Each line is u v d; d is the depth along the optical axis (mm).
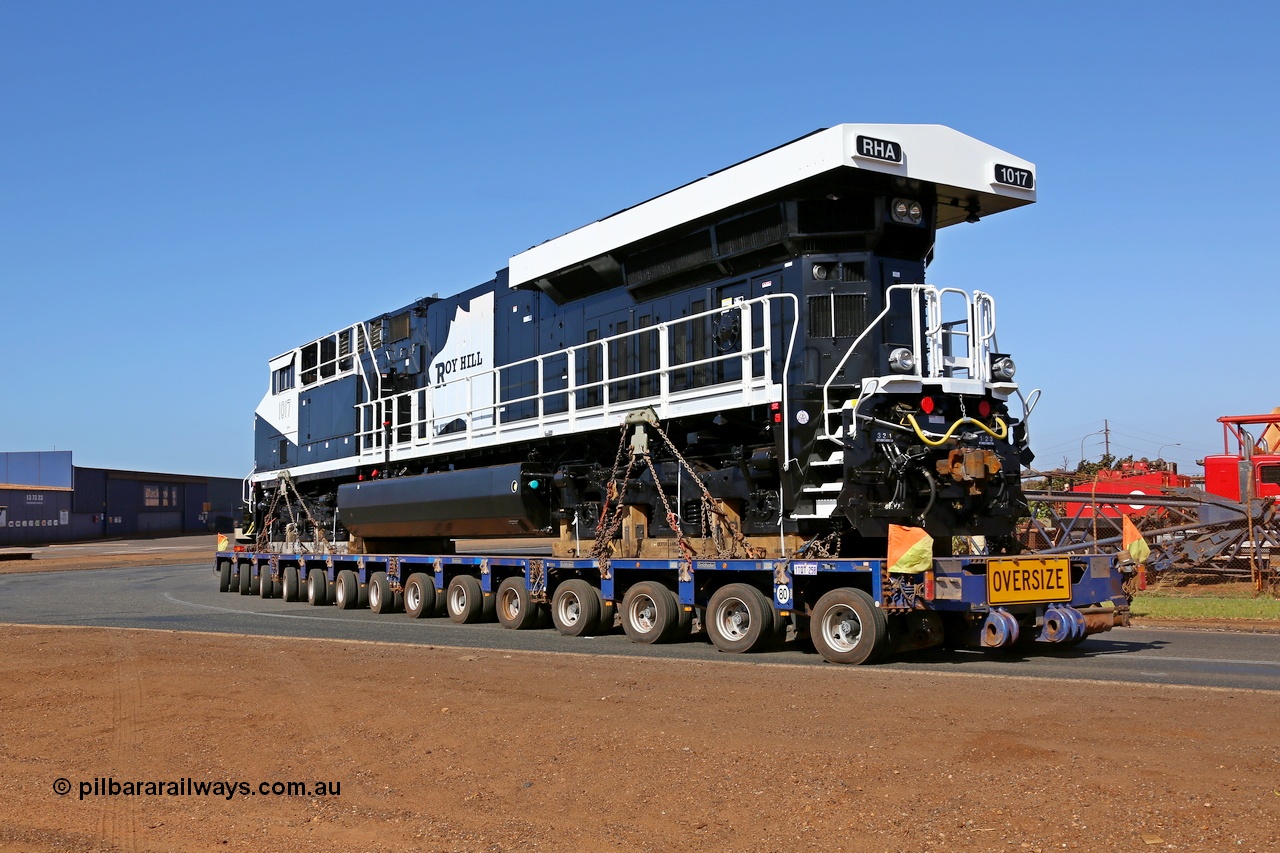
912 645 13602
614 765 8188
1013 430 15203
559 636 17406
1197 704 9555
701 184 16406
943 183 14859
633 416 16781
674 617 15945
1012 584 13141
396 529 23641
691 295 17391
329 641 16656
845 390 14766
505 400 22062
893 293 15438
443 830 7062
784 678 11688
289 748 9328
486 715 10102
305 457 29828
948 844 6242
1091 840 6160
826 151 14242
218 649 15781
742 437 16125
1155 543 24859
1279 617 18203
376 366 26203
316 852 6844
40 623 21656
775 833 6613
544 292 20797
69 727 10602
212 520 112938
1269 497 24000
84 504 94875
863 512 13695
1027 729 8641
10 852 7160
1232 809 6512
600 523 17406
